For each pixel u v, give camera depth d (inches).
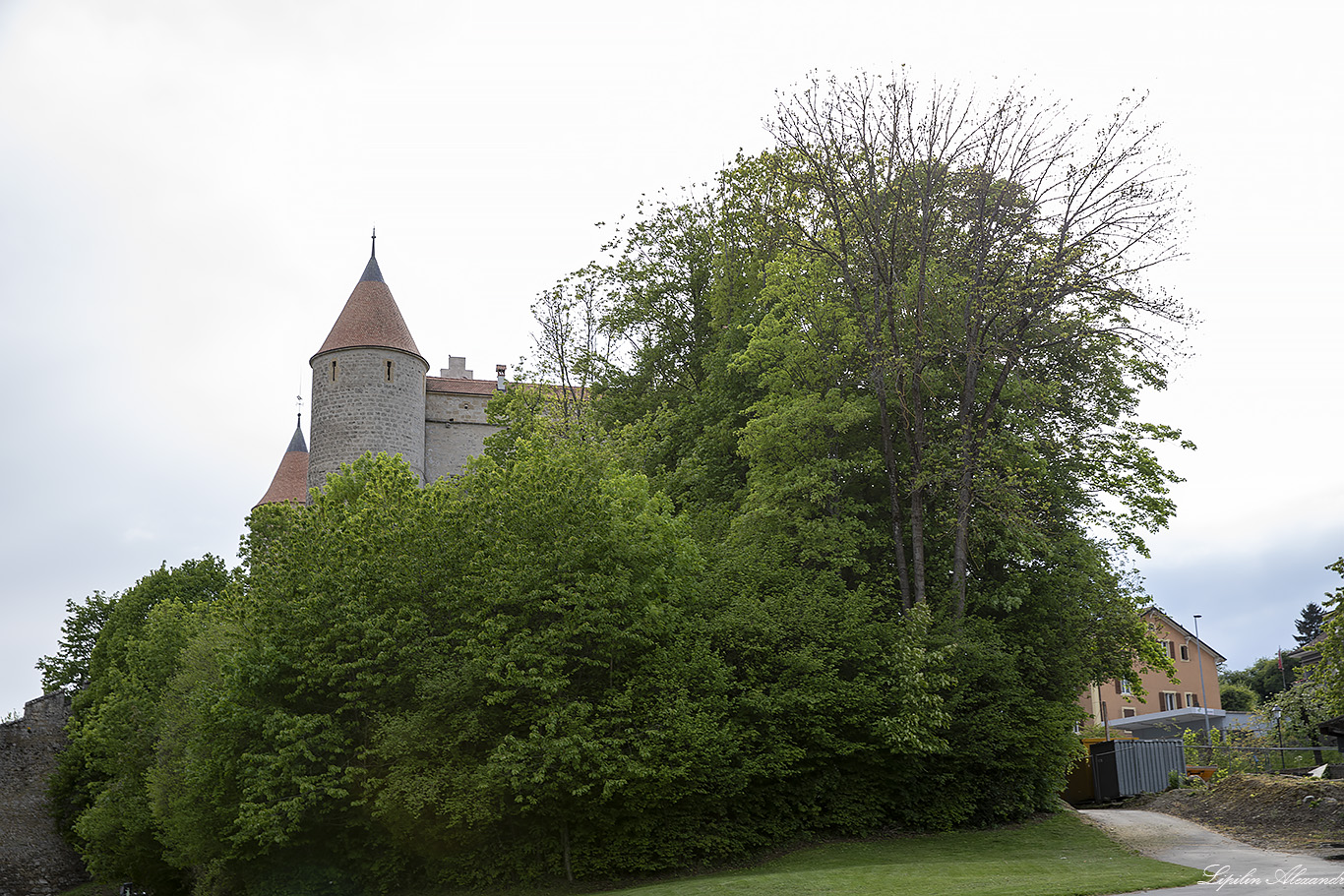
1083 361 1138.0
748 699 883.4
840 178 1129.4
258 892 895.7
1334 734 972.6
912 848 880.3
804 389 1113.4
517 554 868.6
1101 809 1107.9
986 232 1074.1
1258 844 786.2
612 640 839.7
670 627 885.2
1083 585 1051.9
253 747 882.1
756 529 1074.1
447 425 2338.8
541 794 783.1
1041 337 1099.9
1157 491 1077.8
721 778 855.7
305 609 880.9
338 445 2094.0
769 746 896.3
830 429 1104.2
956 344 1098.7
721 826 875.4
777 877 721.6
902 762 942.4
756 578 1010.7
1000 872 703.1
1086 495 1128.8
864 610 966.4
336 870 888.9
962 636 965.8
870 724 921.5
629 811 839.1
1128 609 1139.3
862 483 1141.1
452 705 826.8
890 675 935.7
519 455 1182.9
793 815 927.7
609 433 1503.4
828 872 735.1
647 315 1598.2
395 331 2181.3
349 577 887.7
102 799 1460.4
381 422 2114.9
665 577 898.7
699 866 858.1
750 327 1262.3
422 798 777.6
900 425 1132.5
